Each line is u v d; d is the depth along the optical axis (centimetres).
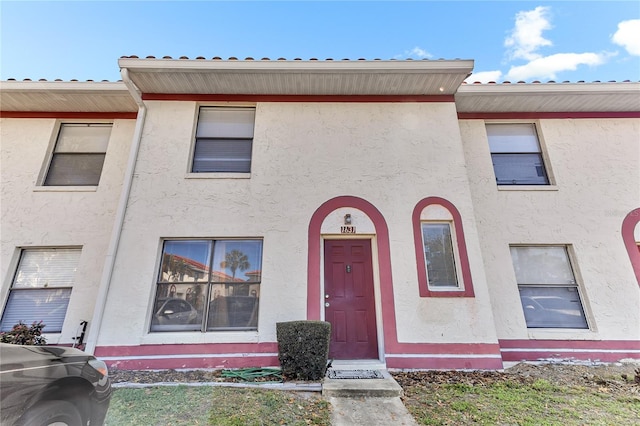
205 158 692
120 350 542
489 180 726
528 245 687
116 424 335
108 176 713
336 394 433
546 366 580
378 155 684
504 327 629
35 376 229
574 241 678
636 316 627
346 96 728
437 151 686
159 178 648
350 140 695
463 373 531
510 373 539
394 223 637
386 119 712
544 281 665
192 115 701
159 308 584
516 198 710
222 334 565
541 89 708
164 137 678
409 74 663
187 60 631
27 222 667
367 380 477
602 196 706
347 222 635
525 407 393
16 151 715
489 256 673
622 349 606
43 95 698
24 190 688
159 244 611
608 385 479
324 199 651
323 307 595
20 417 214
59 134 753
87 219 680
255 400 405
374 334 594
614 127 762
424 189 660
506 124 786
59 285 647
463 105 756
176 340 555
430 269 621
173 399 402
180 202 635
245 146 704
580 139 754
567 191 713
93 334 545
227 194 646
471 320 579
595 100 735
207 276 605
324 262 630
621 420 357
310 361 491
